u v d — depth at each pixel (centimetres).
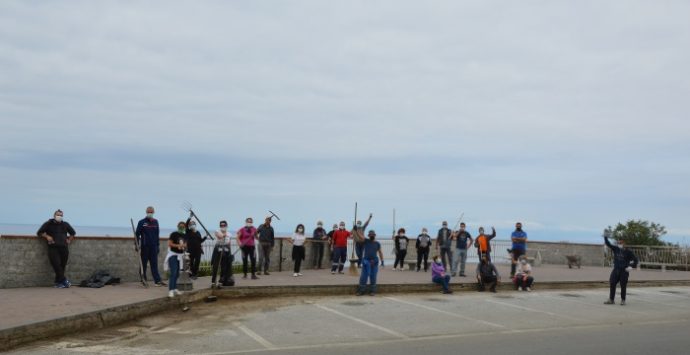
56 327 1007
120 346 951
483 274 1795
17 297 1246
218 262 1518
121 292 1366
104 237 1559
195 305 1395
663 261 2742
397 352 917
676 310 1505
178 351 916
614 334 1117
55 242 1415
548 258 2883
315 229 2277
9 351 897
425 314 1330
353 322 1206
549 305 1539
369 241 1658
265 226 1916
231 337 1035
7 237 1394
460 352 920
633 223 3069
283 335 1058
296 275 1869
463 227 2055
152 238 1516
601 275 2220
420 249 2208
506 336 1077
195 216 1703
